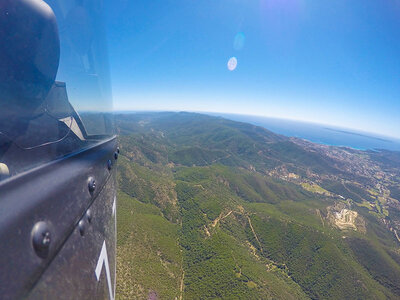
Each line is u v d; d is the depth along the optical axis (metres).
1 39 1.89
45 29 2.29
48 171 2.06
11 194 1.45
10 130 1.88
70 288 1.88
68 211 2.10
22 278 1.24
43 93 2.36
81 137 3.17
